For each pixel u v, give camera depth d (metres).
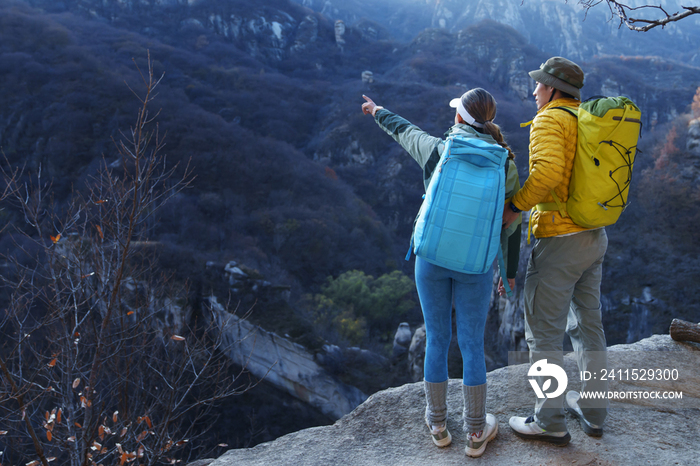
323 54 137.88
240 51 123.06
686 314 37.56
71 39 83.50
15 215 21.70
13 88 66.25
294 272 52.62
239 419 26.11
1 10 83.56
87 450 3.93
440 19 189.62
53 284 4.45
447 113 95.75
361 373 28.61
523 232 22.98
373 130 92.81
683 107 103.56
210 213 54.91
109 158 55.72
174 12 129.12
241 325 28.83
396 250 67.62
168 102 72.38
